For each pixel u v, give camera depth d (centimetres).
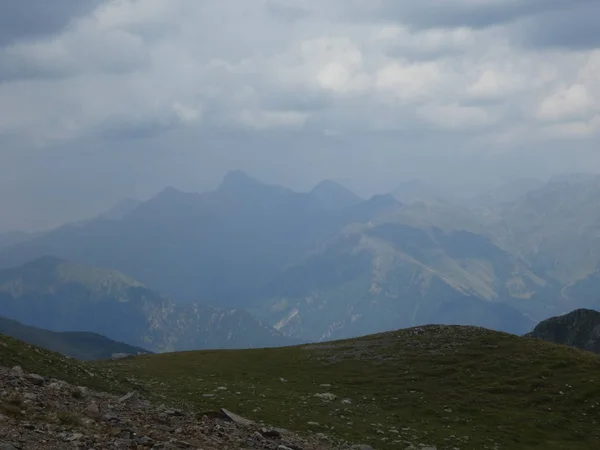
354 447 3819
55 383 3438
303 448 3212
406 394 6431
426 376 7044
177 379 6372
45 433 2248
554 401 6319
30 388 3111
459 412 5953
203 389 5647
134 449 2281
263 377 6994
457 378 6912
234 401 5134
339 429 4684
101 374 4750
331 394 6081
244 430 3266
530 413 6000
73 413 2711
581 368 7131
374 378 7019
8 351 4134
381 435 4750
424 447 4522
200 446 2580
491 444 5022
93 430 2455
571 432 5591
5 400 2647
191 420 3228
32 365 4031
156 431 2675
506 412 5994
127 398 3528
